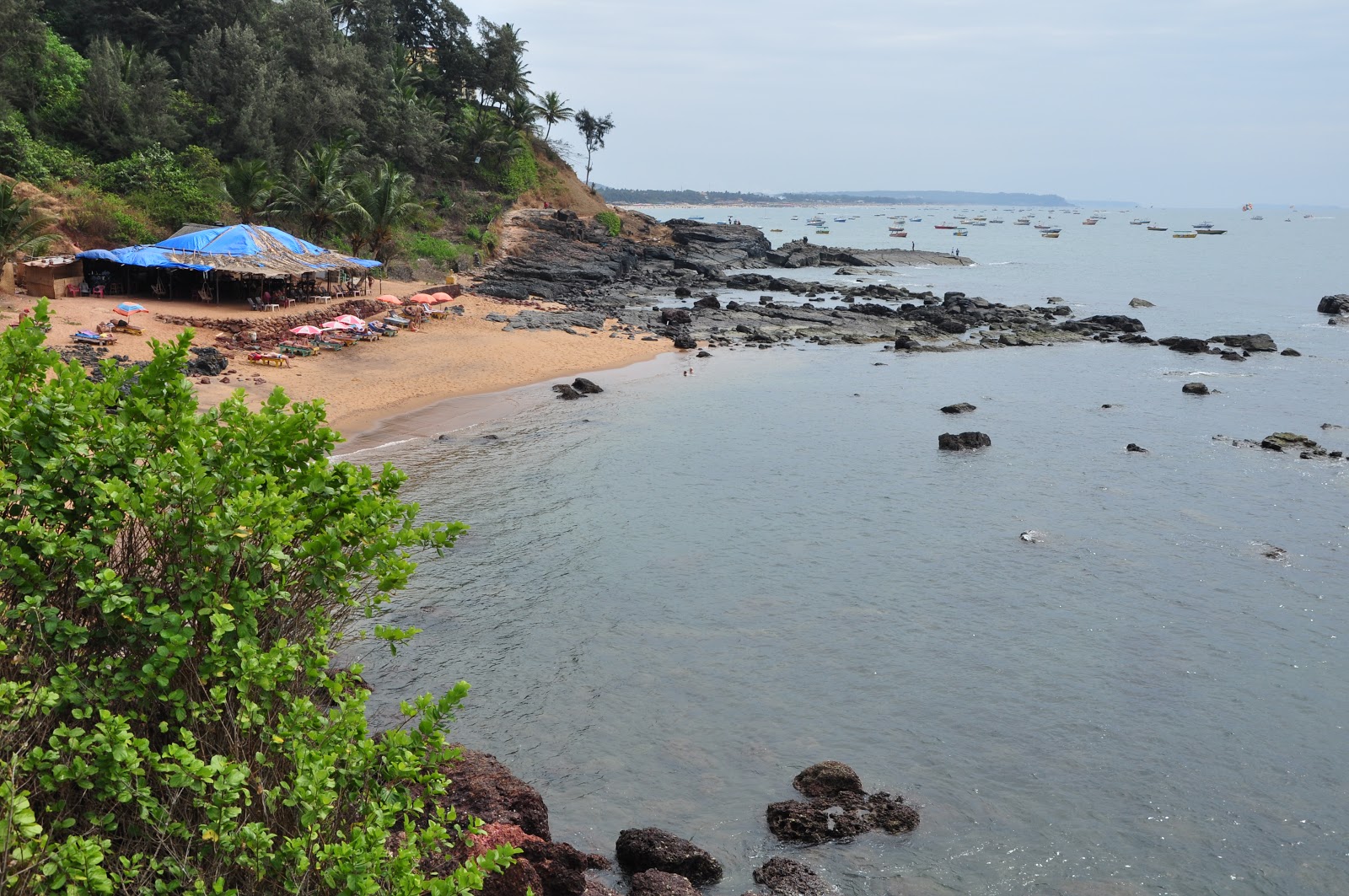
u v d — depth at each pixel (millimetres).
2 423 7043
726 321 68875
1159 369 54875
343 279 64938
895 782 15875
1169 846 14328
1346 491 31797
